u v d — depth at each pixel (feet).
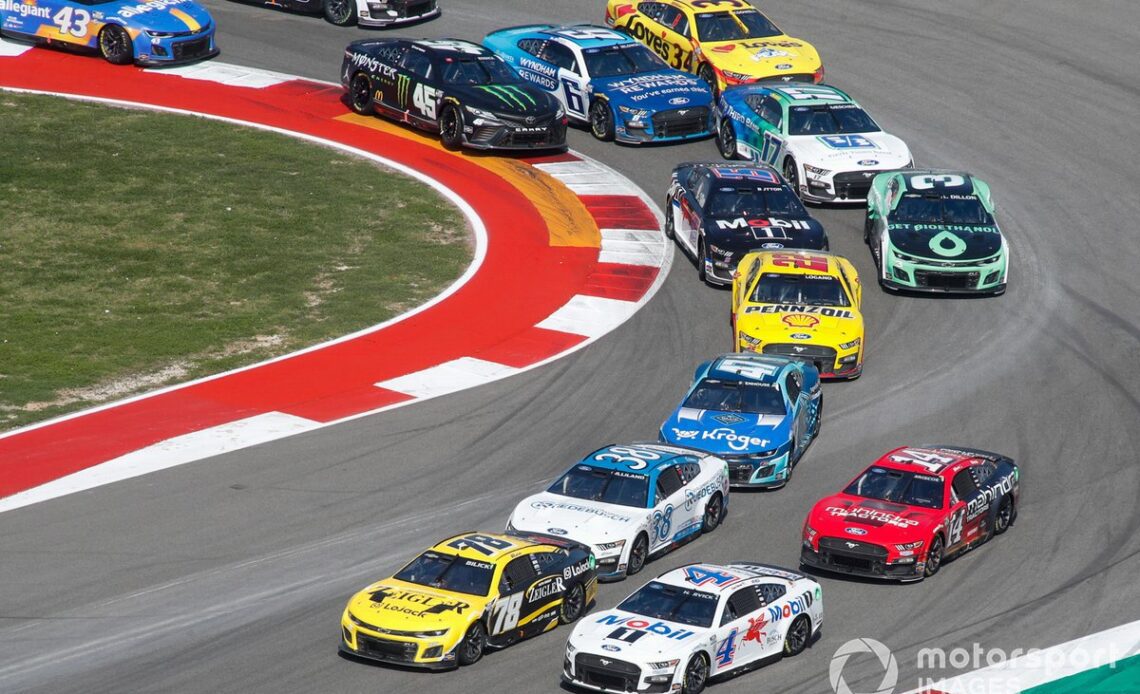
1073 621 219.00
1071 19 539.70
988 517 248.93
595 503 241.55
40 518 246.06
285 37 516.73
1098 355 328.29
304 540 241.14
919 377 318.65
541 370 319.47
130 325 335.47
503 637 208.03
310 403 299.79
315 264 374.63
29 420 285.64
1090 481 272.10
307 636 208.64
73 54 494.59
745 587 207.10
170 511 250.37
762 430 272.31
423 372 317.01
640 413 298.15
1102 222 398.83
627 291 363.35
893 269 354.54
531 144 433.89
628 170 435.12
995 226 362.74
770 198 371.97
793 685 199.82
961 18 541.75
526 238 392.47
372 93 457.27
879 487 246.06
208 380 308.81
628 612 203.21
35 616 213.25
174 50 479.41
